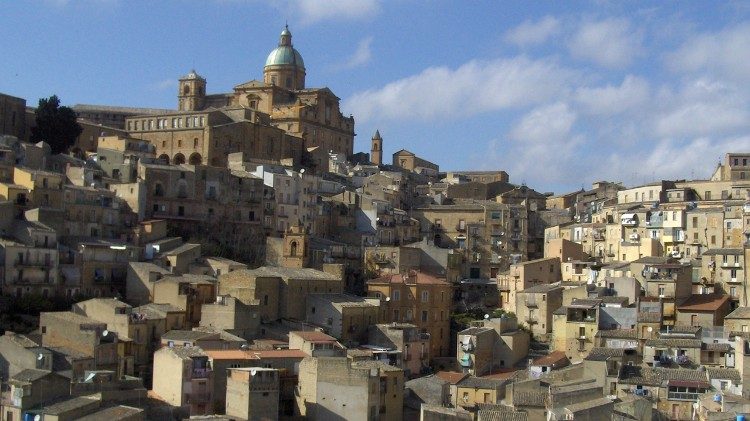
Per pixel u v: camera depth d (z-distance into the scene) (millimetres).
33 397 151000
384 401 180250
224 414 171750
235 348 192000
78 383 159250
